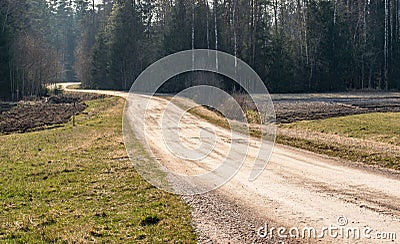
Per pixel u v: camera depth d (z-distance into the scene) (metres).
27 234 7.42
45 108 40.25
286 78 49.22
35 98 49.56
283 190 9.92
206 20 47.88
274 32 52.59
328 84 51.34
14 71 49.69
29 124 28.84
